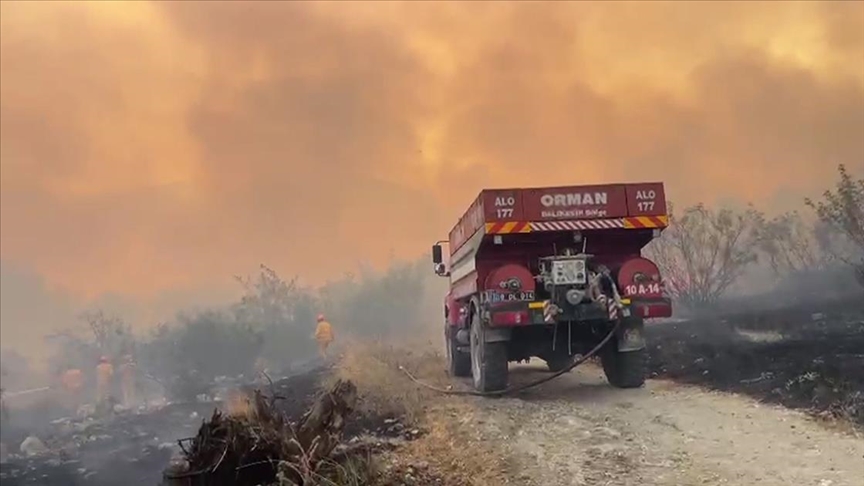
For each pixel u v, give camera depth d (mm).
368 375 9727
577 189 9258
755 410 7852
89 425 13961
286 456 5051
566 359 12039
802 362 9336
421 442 7102
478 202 9570
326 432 5527
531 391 9922
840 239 15352
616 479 5711
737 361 10352
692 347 12250
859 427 6703
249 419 5199
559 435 7191
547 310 9008
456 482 5816
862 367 8375
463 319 11109
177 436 11320
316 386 10641
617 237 9680
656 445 6668
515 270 9148
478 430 7461
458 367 11969
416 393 9023
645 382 10383
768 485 5387
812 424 7062
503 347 9492
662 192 9297
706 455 6266
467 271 10633
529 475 5895
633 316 9203
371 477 5465
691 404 8445
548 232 9273
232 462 5113
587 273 9305
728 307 16328
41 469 9938
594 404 8766
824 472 5590
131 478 8984
